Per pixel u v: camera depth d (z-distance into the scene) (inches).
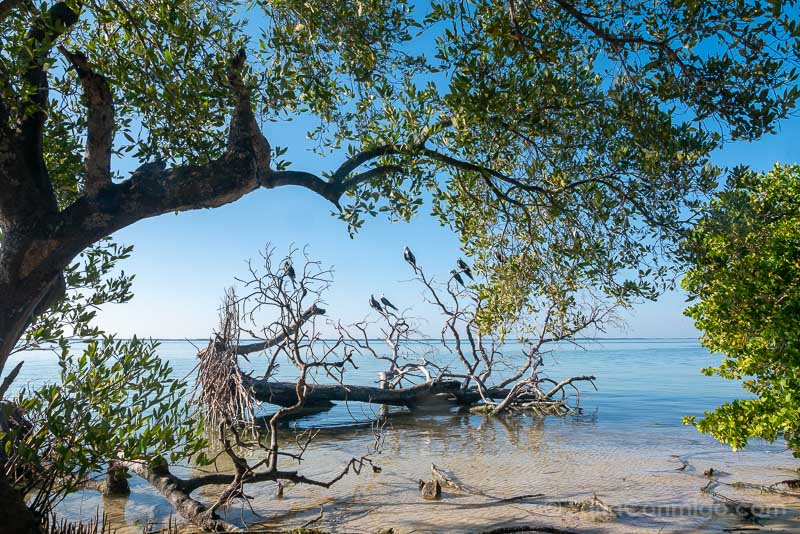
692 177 245.4
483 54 211.5
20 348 272.1
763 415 325.7
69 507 379.2
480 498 388.8
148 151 266.8
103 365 247.4
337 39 229.6
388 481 443.8
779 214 259.9
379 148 272.7
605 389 1240.8
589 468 481.4
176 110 212.5
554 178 281.6
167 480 374.9
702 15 206.8
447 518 342.3
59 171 273.9
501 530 311.0
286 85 229.9
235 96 219.9
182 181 219.6
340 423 798.5
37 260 210.4
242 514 361.1
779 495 385.4
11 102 207.8
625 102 229.6
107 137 213.0
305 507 374.3
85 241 215.8
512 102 221.3
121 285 305.0
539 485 422.9
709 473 448.8
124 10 205.9
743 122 218.2
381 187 308.5
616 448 576.7
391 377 935.0
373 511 361.1
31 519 209.3
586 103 234.2
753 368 357.4
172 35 211.2
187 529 331.9
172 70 208.1
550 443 610.9
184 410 262.7
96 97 207.6
